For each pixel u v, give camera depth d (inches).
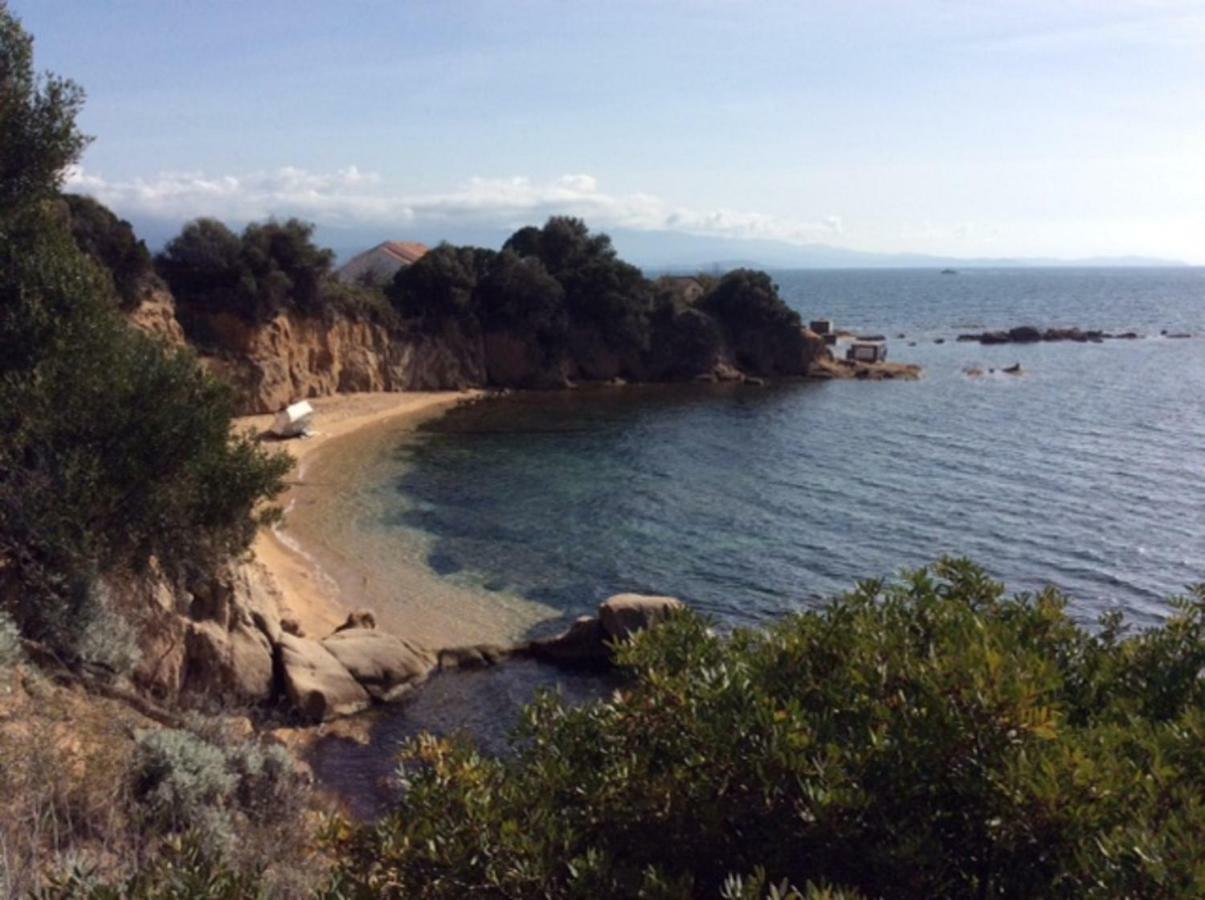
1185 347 4458.7
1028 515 1552.7
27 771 381.7
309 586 1159.6
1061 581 1231.5
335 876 208.1
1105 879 156.6
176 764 444.8
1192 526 1473.9
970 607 284.2
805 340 3491.6
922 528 1483.8
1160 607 1139.3
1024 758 174.7
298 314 2534.5
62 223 778.8
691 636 274.8
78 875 214.1
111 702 514.0
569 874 195.5
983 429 2378.2
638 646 270.4
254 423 2206.0
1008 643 237.8
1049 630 279.6
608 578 1251.2
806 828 186.4
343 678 848.3
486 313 3120.1
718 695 222.8
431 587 1200.2
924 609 270.5
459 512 1568.7
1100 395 2938.0
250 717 781.9
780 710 220.1
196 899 185.0
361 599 1141.7
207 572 746.8
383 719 842.2
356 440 2190.0
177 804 423.2
